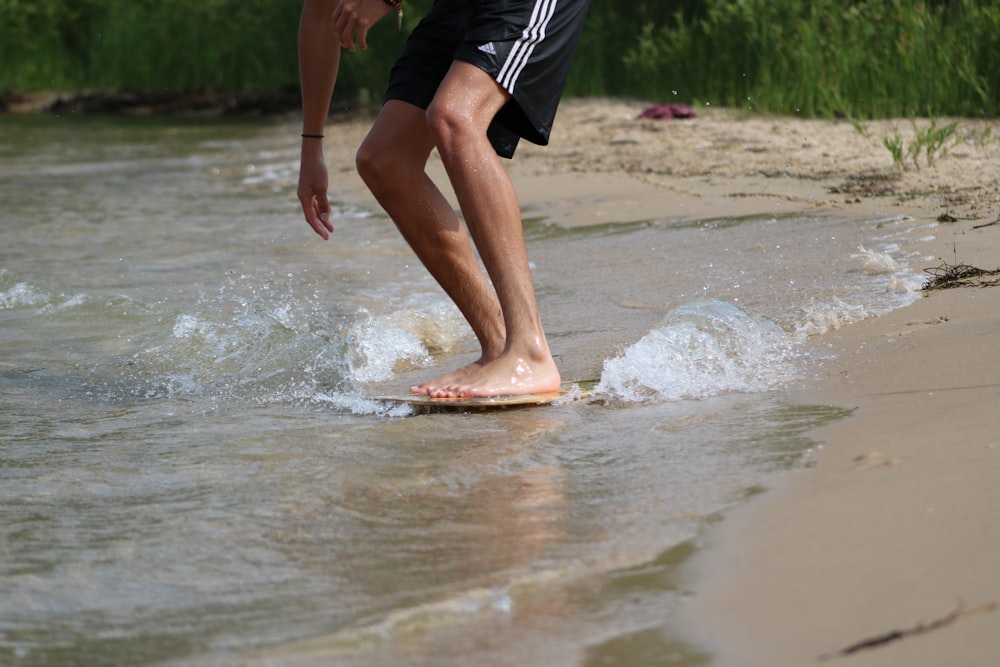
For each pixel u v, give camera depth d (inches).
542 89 358.9
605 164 898.7
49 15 2075.5
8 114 1828.2
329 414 336.2
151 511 255.4
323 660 179.6
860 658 162.6
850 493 224.2
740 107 1185.4
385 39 1585.9
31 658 188.4
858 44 1082.7
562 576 203.6
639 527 223.5
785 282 454.0
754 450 263.3
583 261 560.4
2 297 525.0
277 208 843.4
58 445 312.8
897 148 751.1
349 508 250.5
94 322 485.1
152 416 343.0
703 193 728.3
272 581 214.1
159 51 1974.7
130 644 191.8
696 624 180.2
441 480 265.6
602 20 1440.7
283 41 1831.9
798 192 688.4
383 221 763.4
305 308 501.0
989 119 965.2
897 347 336.2
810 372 326.3
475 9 355.3
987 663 155.9
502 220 348.2
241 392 370.3
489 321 368.2
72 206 871.7
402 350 418.0
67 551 233.9
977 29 1015.6
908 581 182.7
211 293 539.2
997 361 300.7
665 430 289.1
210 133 1473.9
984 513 202.2
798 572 192.9
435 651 179.6
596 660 172.2
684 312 369.4
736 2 1214.9
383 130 365.7
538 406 328.5
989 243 470.3
